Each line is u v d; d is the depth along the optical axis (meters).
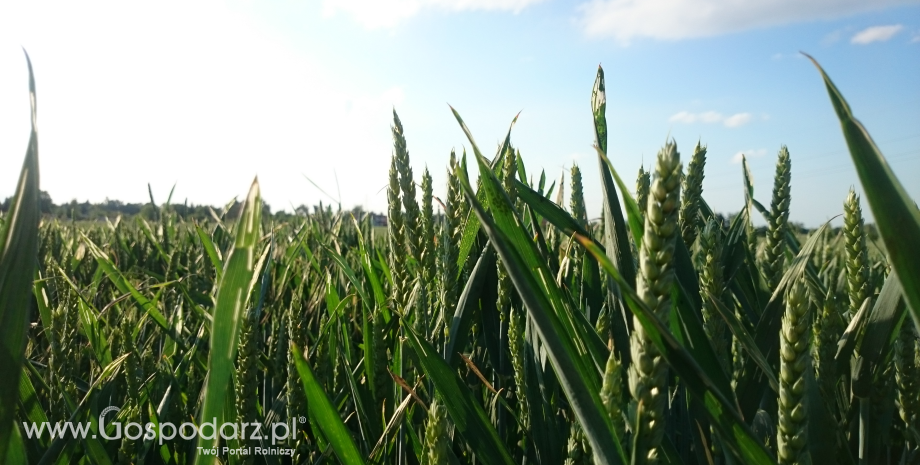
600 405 0.91
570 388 0.90
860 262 1.69
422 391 1.88
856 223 1.69
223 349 0.89
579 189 2.20
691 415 1.39
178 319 3.02
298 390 1.84
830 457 1.17
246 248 0.87
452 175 1.87
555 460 1.54
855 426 1.50
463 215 1.90
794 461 0.93
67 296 2.08
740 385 1.40
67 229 6.76
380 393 1.84
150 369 2.25
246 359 1.40
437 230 2.18
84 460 1.79
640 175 1.88
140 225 5.52
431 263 1.90
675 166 0.74
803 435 0.93
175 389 2.12
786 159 1.88
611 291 1.36
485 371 2.32
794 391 0.93
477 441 1.39
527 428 1.70
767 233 1.93
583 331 1.17
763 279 2.03
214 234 5.26
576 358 1.03
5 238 0.86
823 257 3.79
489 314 2.16
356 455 1.31
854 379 1.44
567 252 1.55
